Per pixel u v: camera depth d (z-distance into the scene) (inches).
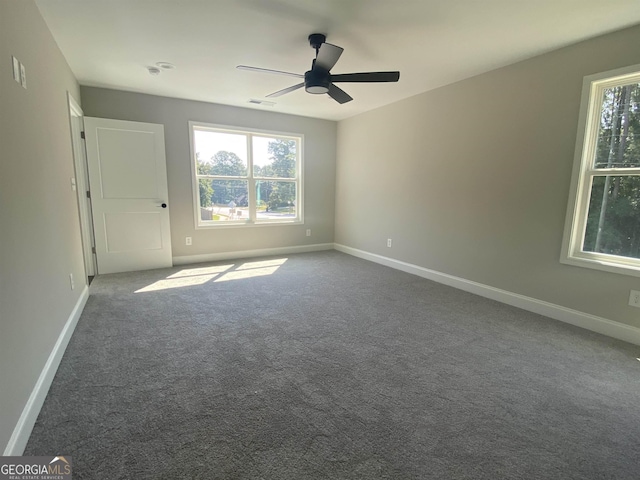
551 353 92.9
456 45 111.6
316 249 239.5
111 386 74.8
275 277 167.3
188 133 184.5
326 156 233.8
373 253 207.0
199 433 60.8
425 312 122.3
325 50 93.7
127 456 55.3
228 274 171.8
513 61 123.9
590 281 108.4
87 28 100.9
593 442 60.4
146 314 116.7
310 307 125.7
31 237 71.5
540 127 118.3
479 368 84.7
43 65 91.6
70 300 104.0
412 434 61.5
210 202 200.4
